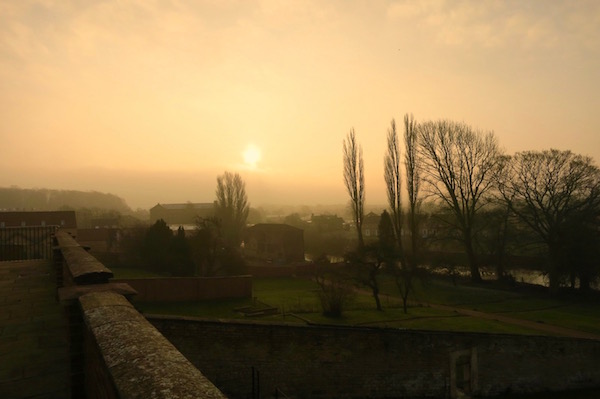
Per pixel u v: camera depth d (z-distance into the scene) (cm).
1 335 631
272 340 1255
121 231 6284
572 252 4384
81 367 456
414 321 3098
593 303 4138
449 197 5391
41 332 646
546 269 4822
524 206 4881
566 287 4731
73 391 449
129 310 387
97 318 359
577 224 4403
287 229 7306
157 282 3403
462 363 1570
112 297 442
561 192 4528
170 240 4678
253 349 1231
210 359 1180
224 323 1200
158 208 14475
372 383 1388
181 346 1153
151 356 248
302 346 1295
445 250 6488
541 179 4628
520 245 5012
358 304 3775
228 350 1201
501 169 4956
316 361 1312
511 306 3981
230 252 5138
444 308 3788
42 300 862
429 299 4231
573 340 1828
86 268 553
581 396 1731
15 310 778
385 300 4075
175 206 14900
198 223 4788
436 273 5666
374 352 1401
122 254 5159
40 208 19038
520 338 1708
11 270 1273
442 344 1520
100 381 313
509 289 4872
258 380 1223
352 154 6031
